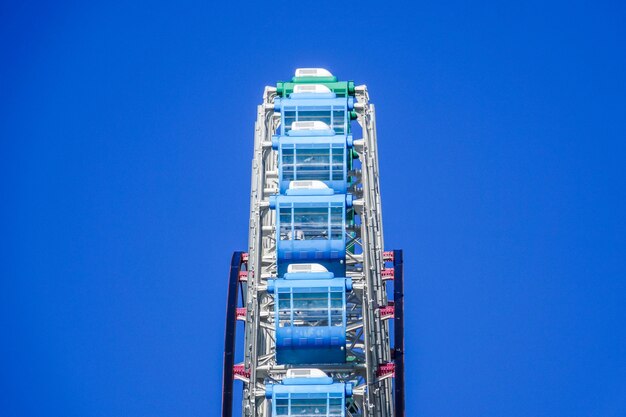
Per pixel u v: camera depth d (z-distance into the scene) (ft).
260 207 497.46
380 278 508.12
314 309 478.59
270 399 483.51
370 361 489.67
